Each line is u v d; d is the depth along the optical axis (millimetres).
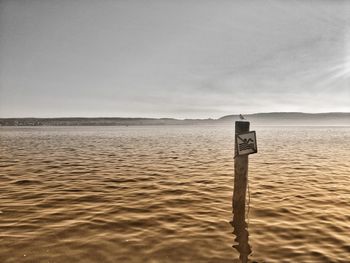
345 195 10445
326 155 24125
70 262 5434
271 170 16172
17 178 13492
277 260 5562
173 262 5469
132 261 5500
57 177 13844
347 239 6512
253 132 7871
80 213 8336
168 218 7934
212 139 51562
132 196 10320
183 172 15398
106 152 26203
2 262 5395
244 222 7602
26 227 7195
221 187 11805
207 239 6520
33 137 58031
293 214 8242
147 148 30938
